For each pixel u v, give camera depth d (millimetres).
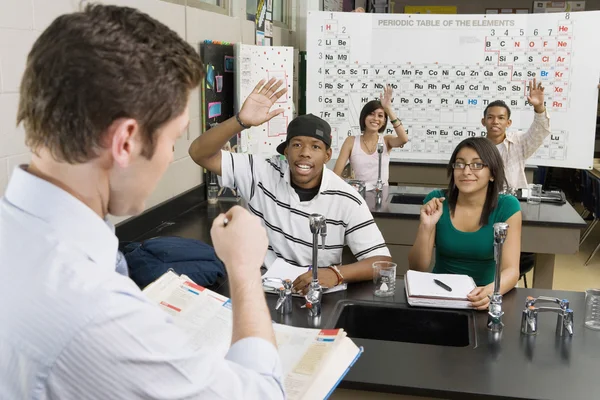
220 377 749
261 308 883
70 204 733
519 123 5062
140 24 736
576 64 4836
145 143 753
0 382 669
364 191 3848
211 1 4039
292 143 2301
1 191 1985
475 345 1664
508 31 4934
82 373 669
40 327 667
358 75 5141
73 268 702
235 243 901
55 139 715
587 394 1400
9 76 1995
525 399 1385
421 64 5086
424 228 2396
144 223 2910
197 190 3615
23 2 2041
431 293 1948
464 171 2297
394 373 1495
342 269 2145
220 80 3902
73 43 700
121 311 690
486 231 2350
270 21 5305
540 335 1734
